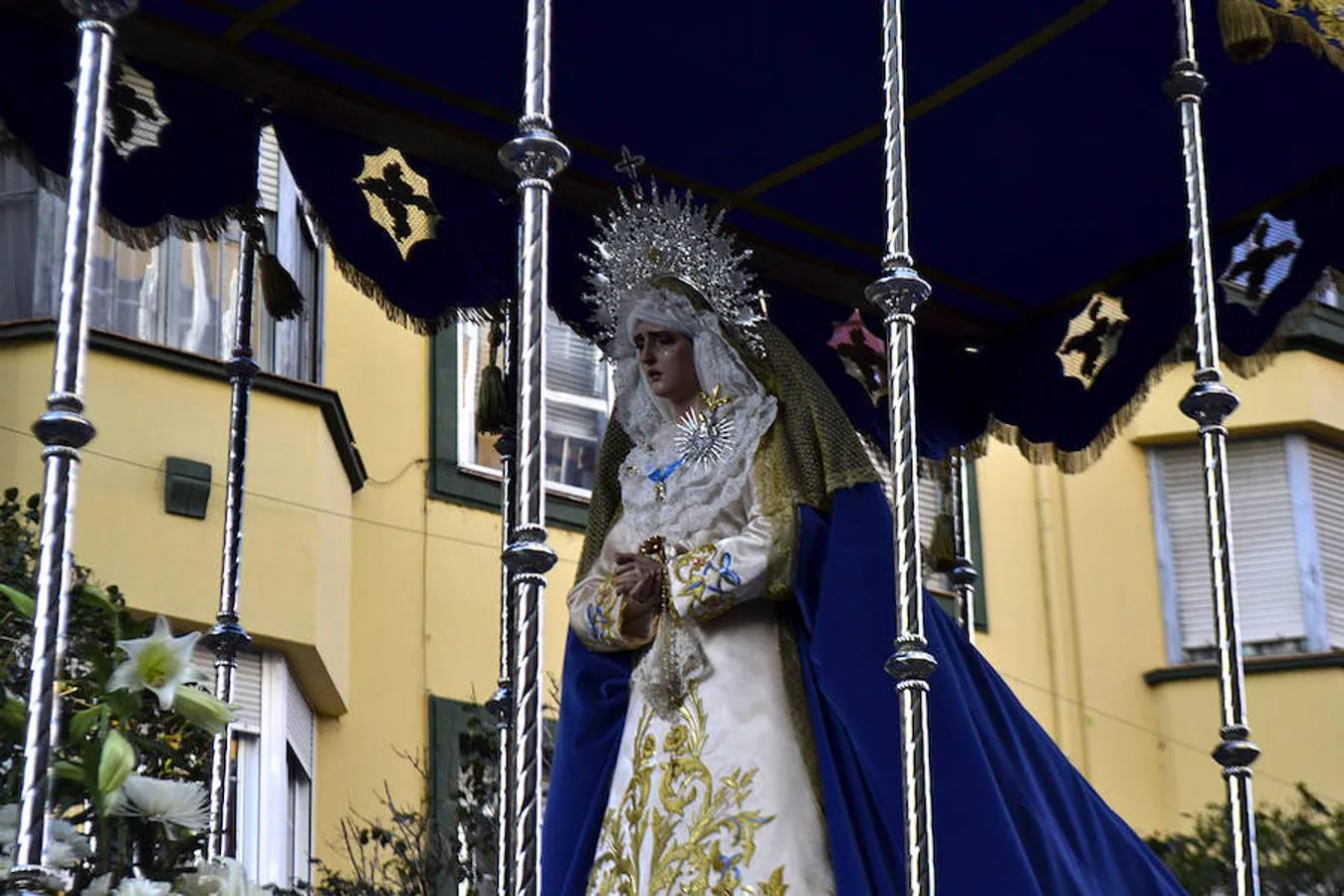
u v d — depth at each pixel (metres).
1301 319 10.88
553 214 10.75
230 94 9.91
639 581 8.26
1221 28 8.98
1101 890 8.06
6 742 7.44
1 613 8.70
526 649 6.65
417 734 18.69
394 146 10.36
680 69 10.05
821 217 11.05
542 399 6.91
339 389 19.19
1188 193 8.91
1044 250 11.34
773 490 8.28
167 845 7.51
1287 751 23.23
